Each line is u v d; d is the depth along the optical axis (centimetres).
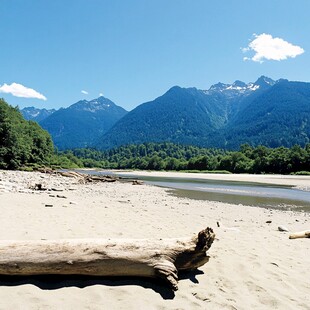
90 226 876
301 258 732
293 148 10081
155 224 1006
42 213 1036
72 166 11850
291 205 2114
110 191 2494
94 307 423
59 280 494
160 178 6119
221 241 838
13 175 3662
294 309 476
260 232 1023
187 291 501
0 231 724
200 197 2445
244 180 5591
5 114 6831
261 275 597
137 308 431
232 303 477
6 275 489
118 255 506
